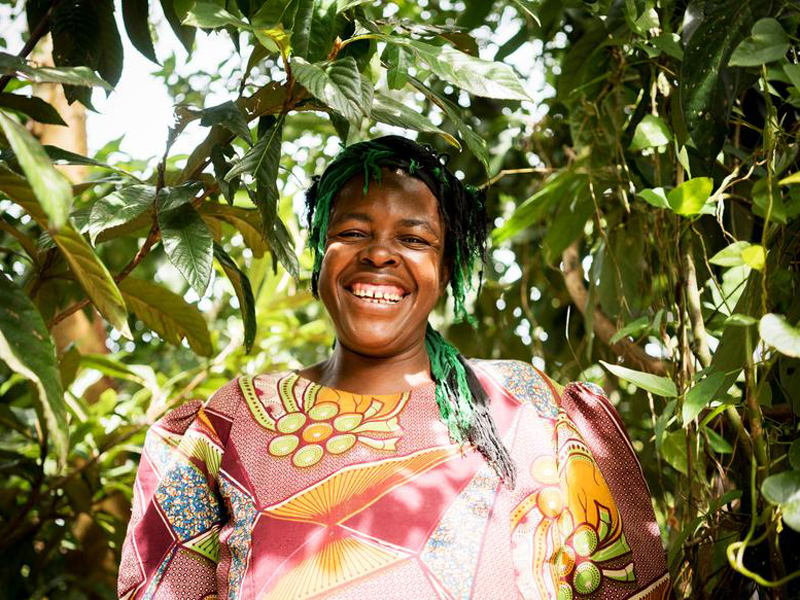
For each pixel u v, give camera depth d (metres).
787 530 1.33
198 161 1.43
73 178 2.60
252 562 1.21
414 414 1.31
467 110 2.61
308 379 1.41
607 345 2.19
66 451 1.00
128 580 1.33
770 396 1.33
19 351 1.00
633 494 1.35
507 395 1.35
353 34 1.45
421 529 1.19
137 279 1.67
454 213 1.39
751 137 1.68
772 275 1.31
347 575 1.16
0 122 0.83
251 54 1.35
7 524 2.33
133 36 1.65
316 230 1.42
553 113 2.36
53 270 1.50
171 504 1.34
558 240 2.11
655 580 1.30
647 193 1.37
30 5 1.62
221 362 2.60
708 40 1.32
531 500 1.27
